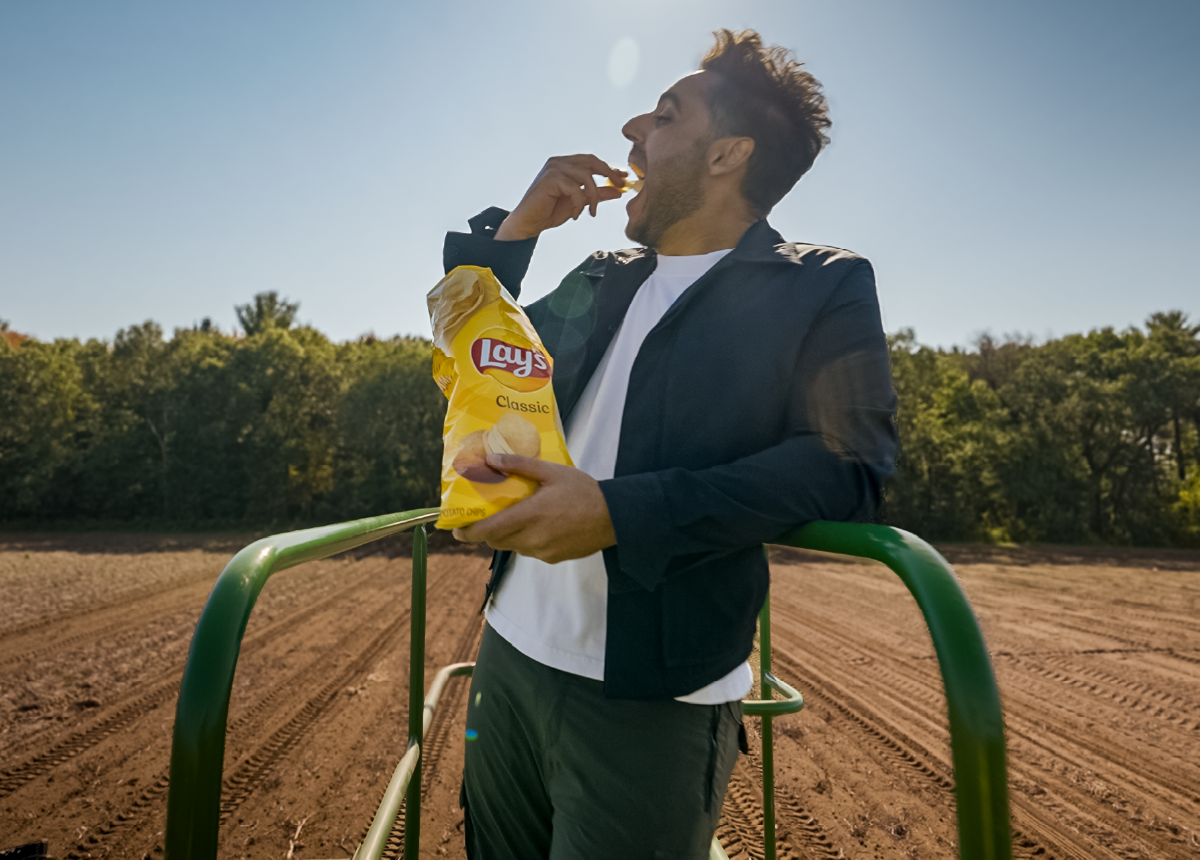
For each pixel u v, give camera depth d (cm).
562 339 127
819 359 92
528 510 72
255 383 2892
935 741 457
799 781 399
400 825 342
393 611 862
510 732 121
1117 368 2948
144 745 438
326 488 2742
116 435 2858
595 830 103
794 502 78
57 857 315
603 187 138
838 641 725
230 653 57
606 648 98
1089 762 432
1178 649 721
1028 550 2148
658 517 74
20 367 2758
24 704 514
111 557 1617
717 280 107
